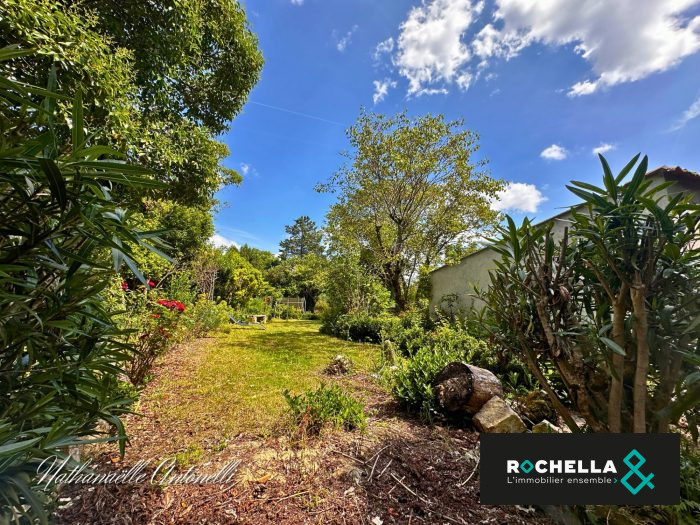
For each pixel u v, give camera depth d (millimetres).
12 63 1870
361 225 10453
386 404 3082
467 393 2506
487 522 1439
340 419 2367
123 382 2400
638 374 1229
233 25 4684
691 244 1206
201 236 11711
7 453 779
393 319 7746
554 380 2203
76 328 1039
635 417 1249
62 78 2205
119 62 2600
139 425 2449
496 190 9266
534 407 2463
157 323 3188
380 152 9227
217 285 13531
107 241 889
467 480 1769
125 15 3291
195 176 4223
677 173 3742
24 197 779
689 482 1193
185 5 3500
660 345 1256
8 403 957
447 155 9133
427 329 8125
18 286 966
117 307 2969
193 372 4160
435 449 2137
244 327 10016
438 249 10742
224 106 5254
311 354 5637
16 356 958
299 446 2131
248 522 1429
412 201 9867
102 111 2455
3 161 715
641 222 1192
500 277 1676
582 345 1439
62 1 2443
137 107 3193
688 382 1104
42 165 723
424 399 2742
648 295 1239
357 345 6762
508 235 1593
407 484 1726
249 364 4711
